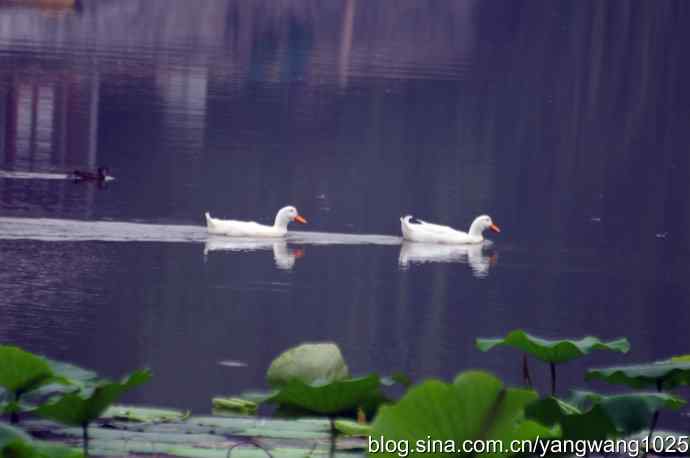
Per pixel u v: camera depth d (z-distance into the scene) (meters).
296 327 20.83
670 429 14.88
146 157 37.06
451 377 18.03
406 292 24.22
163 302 21.98
